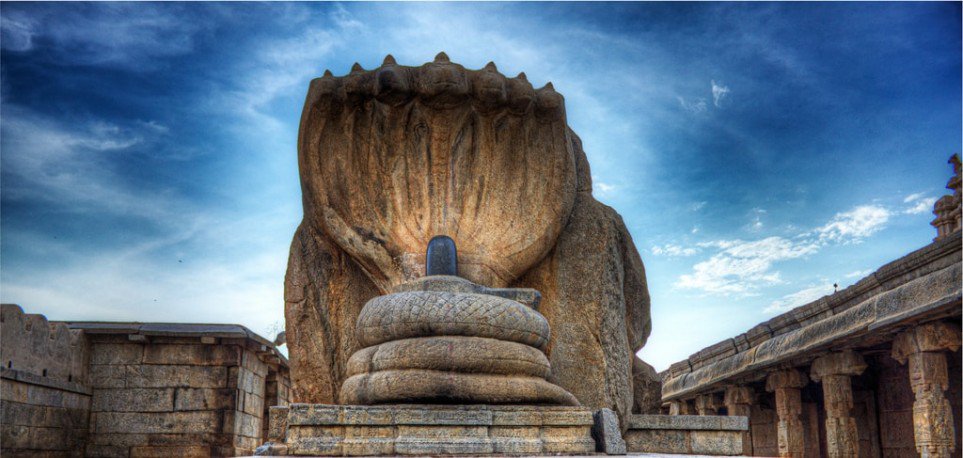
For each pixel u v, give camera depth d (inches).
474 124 264.1
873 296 439.5
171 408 509.0
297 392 264.8
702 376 692.7
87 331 508.7
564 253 273.1
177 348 518.3
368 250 257.3
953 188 562.6
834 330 466.3
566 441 204.4
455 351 208.8
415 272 252.1
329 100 257.4
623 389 262.1
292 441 194.1
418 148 264.1
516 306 224.4
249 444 549.6
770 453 713.6
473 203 263.7
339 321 269.4
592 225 276.2
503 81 257.4
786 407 563.2
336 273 271.9
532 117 265.3
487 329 215.8
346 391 219.0
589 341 264.2
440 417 195.8
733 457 218.4
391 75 250.1
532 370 218.2
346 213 261.7
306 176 262.1
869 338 442.9
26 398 434.9
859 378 574.6
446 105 257.8
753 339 608.4
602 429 211.6
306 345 267.3
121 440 503.8
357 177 262.8
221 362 516.7
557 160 264.7
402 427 194.2
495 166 265.6
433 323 213.9
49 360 461.1
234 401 510.9
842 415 486.3
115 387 511.5
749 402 645.3
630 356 284.0
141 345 516.7
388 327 217.5
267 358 586.6
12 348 424.8
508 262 258.7
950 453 379.6
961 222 545.6
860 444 580.1
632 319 290.4
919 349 394.0
